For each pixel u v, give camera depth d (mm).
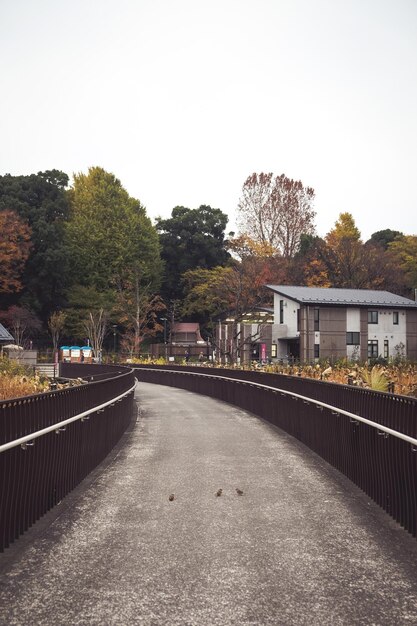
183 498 7602
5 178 74000
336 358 49312
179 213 89812
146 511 6957
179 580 4773
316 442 11305
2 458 5508
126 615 4133
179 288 86062
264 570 5004
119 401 13586
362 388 8133
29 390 14922
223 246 87625
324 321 53375
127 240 77312
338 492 7945
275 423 16312
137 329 64500
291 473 9289
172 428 15672
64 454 7766
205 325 81125
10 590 4574
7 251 64562
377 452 7293
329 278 69812
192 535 6000
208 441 13031
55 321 65562
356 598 4418
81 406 9133
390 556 5367
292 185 85375
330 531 6145
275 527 6289
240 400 22547
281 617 4098
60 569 5023
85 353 59375
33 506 6426
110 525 6371
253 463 10195
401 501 6328
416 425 6109
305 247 76375
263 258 72000
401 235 88562
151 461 10484
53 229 69250
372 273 68625
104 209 79188
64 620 4059
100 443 10523
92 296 71250
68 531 6152
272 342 55625
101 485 8461
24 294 68750
